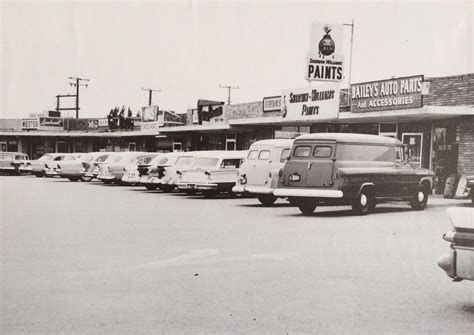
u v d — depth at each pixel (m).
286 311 5.10
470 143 18.20
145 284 6.15
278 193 13.52
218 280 6.39
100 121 49.62
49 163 32.06
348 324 4.70
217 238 9.55
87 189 23.00
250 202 17.50
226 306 5.26
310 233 10.16
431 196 19.11
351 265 7.29
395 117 19.70
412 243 9.08
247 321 4.77
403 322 4.77
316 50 22.97
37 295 5.61
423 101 19.64
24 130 50.50
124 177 24.38
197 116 37.09
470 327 4.65
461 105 18.34
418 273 6.82
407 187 14.55
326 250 8.40
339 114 21.62
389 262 7.50
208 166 19.05
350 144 13.36
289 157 13.72
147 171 22.41
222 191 19.33
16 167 35.69
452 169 19.17
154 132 38.91
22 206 15.12
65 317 4.84
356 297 5.63
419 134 20.67
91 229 10.62
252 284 6.19
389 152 14.30
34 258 7.66
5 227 10.84
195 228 10.84
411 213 13.89
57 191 21.39
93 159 30.17
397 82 19.05
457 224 5.14
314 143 13.43
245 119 27.64
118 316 4.89
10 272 6.73
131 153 26.78
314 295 5.71
